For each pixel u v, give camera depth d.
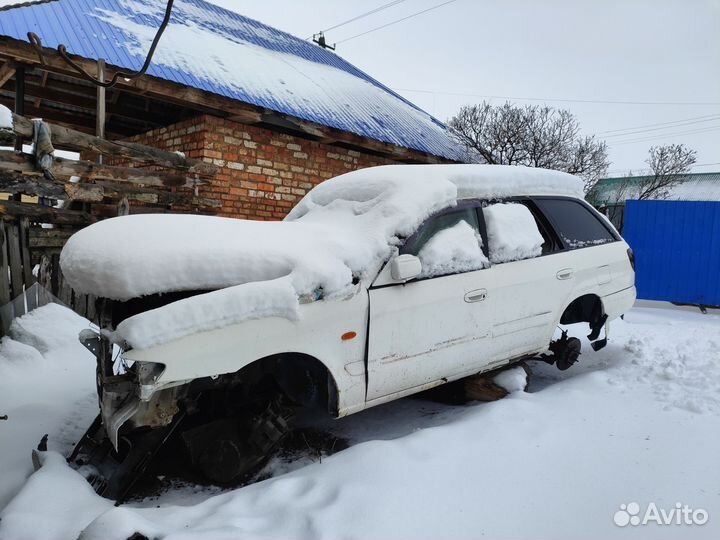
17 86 5.59
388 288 3.09
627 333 6.16
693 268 8.56
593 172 16.97
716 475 2.55
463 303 3.43
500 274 3.65
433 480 2.55
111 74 5.38
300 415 3.87
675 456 2.74
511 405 3.47
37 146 4.37
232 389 3.05
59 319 5.01
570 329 6.41
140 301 2.67
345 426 3.69
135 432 2.88
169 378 2.39
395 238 3.17
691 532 2.12
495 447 2.88
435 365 3.32
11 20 5.52
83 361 4.63
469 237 3.54
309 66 10.12
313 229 3.37
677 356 4.64
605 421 3.23
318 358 2.82
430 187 3.46
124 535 2.01
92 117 7.84
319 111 7.47
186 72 6.15
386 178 3.68
